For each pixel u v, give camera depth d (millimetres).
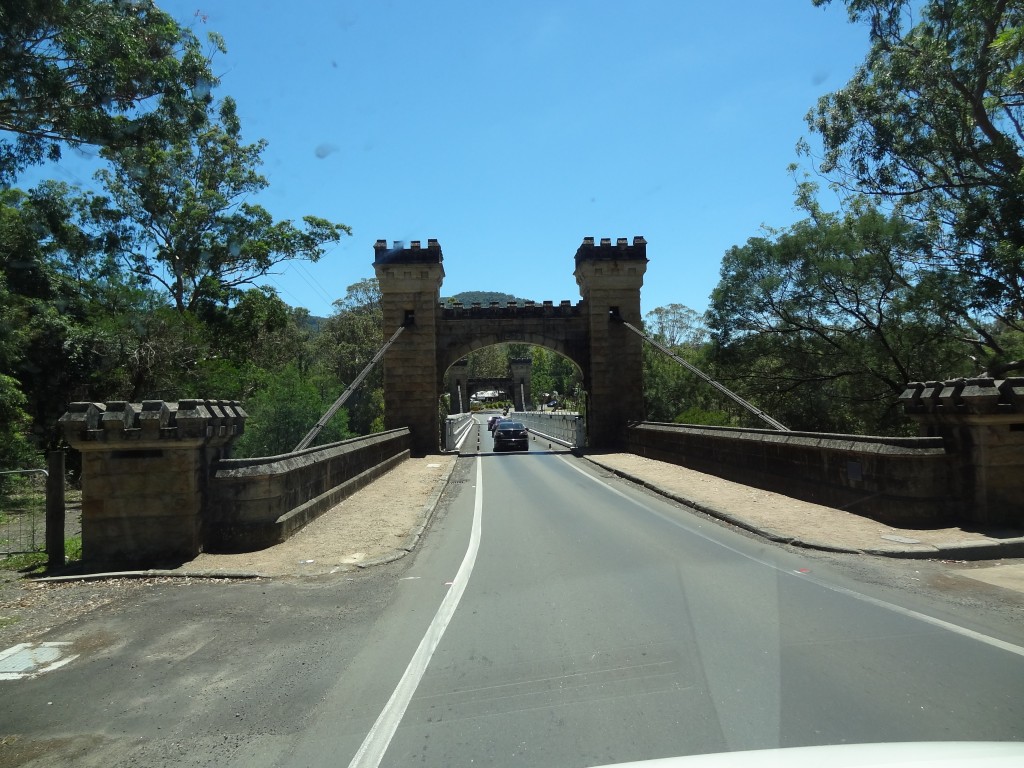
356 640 6191
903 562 8477
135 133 11156
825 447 12203
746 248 29484
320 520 12609
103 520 9562
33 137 10805
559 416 44562
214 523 10109
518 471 23953
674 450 22750
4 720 4672
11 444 18047
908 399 10680
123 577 8602
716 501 13773
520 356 129500
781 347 29250
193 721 4602
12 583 8562
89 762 4078
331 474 14484
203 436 9586
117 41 10320
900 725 4082
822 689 4676
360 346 54625
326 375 43781
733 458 17016
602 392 33469
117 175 30031
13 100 10172
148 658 5824
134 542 9555
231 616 6984
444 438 39156
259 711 4734
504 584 8055
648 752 3865
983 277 19656
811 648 5520
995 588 7219
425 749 4090
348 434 29562
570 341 34469
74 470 22859
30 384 22062
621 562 8984
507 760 3898
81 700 4980
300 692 5043
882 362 26484
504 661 5516
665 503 14797
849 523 10664
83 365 22750
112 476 9594
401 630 6445
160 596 7785
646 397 46719
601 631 6152
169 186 31734
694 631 6039
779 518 11453
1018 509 9711
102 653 5969
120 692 5113
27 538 12117
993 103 19547
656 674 5074
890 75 20609
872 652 5383
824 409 28859
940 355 25406
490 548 10344
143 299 24875
